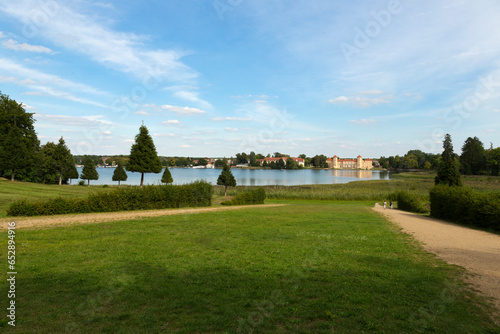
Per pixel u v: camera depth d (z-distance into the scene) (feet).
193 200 82.53
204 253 30.32
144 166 131.03
